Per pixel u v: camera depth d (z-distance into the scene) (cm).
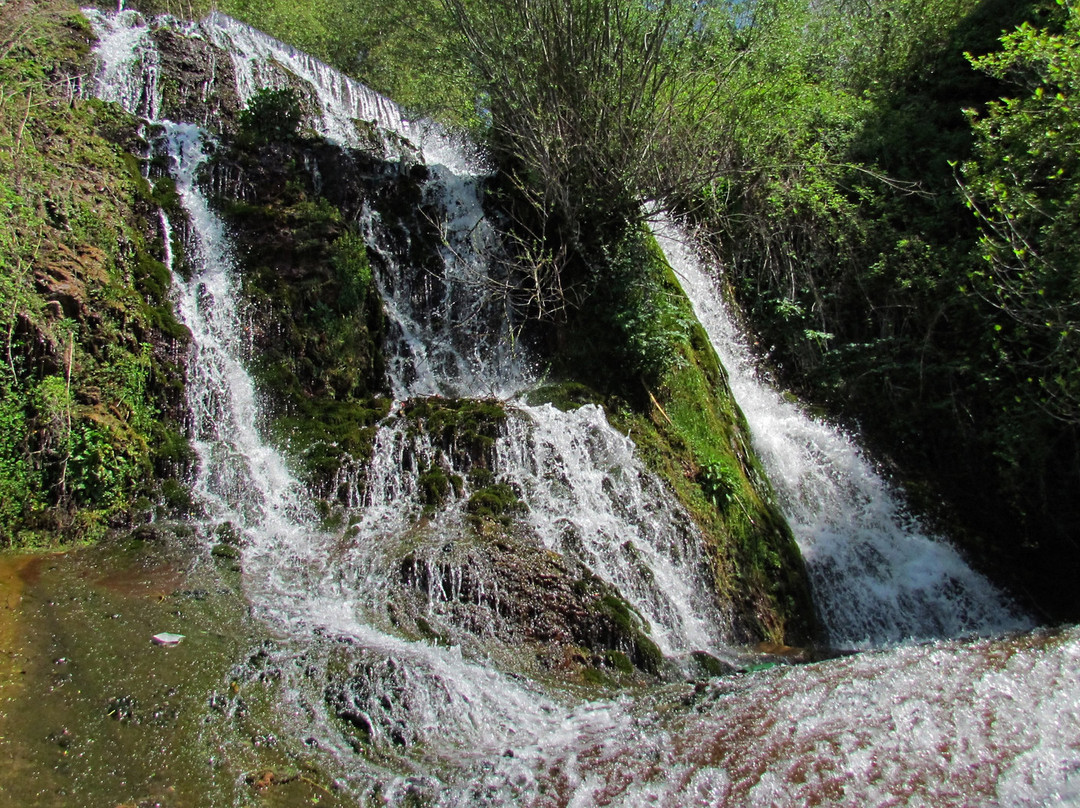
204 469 624
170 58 969
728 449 818
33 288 602
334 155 896
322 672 432
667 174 905
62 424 568
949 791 340
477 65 934
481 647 502
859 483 897
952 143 1081
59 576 499
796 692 443
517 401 760
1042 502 858
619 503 677
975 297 928
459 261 931
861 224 1052
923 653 486
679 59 935
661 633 588
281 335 747
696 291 1033
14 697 380
